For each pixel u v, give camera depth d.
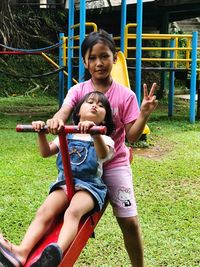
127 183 2.58
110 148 2.34
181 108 12.59
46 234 2.19
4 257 1.94
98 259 3.37
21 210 4.26
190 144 7.59
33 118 10.39
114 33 17.78
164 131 8.74
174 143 7.68
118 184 2.56
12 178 5.29
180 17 15.79
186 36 9.45
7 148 6.95
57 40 17.48
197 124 9.62
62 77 11.52
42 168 5.80
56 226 2.24
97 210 2.31
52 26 17.45
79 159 2.35
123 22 9.12
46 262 1.88
